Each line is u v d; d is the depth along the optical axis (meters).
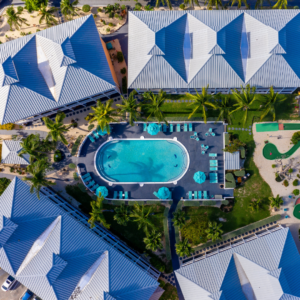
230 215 50.25
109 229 51.09
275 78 45.06
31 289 42.88
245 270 43.72
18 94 44.66
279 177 50.00
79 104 49.28
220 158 50.50
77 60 43.56
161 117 46.16
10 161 49.75
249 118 50.56
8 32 53.47
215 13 45.81
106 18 52.31
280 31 43.12
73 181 51.69
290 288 41.19
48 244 43.66
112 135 51.75
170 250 50.25
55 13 53.22
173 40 45.31
